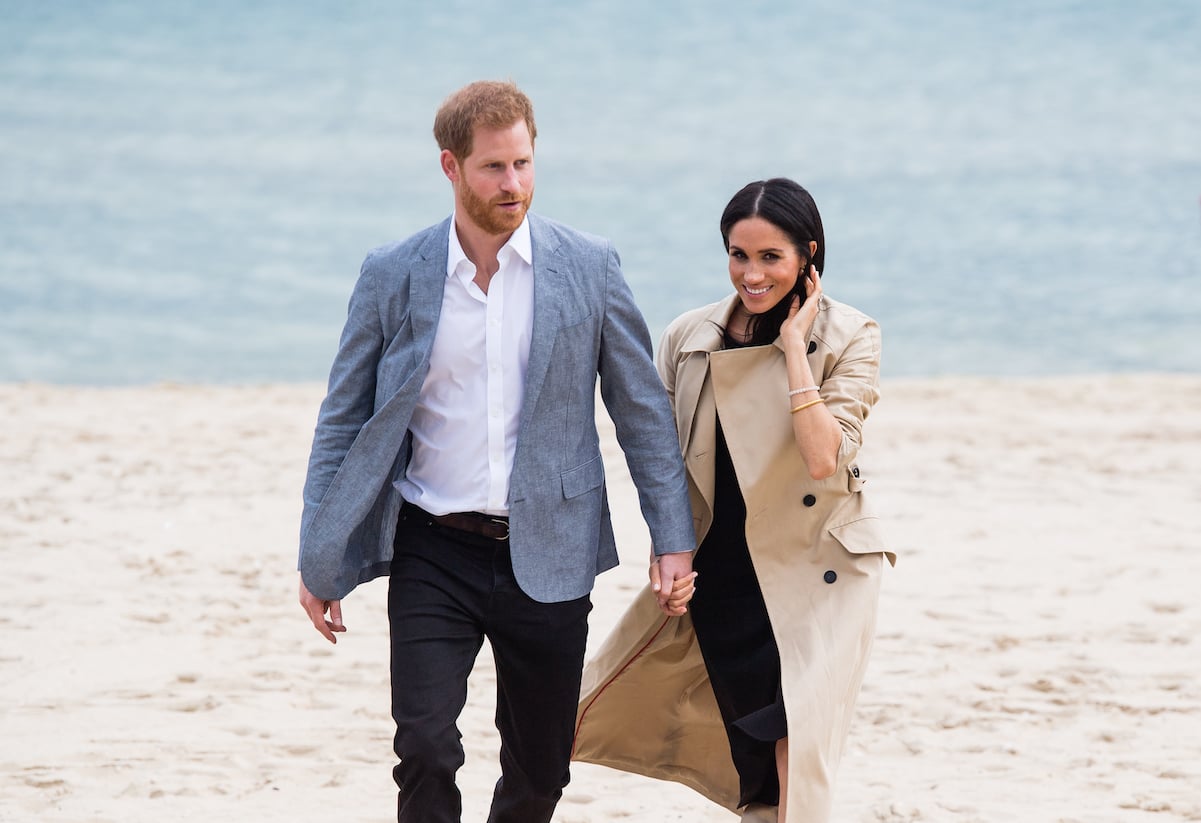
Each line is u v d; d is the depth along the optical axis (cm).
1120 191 14112
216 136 18475
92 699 2277
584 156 16875
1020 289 9581
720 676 1605
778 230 1520
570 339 1472
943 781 2002
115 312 8744
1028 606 2861
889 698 2339
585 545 1502
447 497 1486
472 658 1498
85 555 3106
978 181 14938
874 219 12750
